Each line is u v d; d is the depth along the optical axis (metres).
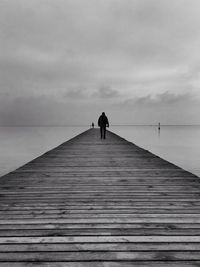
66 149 10.92
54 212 3.16
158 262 2.00
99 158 8.27
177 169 6.25
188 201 3.61
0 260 2.04
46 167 6.60
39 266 1.95
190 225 2.73
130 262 2.00
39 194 4.02
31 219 2.92
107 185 4.62
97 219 2.92
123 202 3.58
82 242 2.34
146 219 2.91
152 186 4.53
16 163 23.56
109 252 2.16
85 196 3.90
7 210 3.24
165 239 2.39
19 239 2.40
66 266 1.95
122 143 13.80
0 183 4.79
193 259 2.04
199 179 5.10
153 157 8.49
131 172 5.88
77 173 5.78
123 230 2.60
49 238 2.42
